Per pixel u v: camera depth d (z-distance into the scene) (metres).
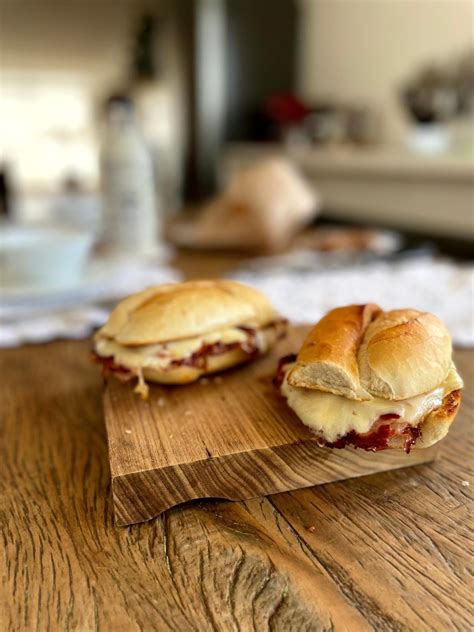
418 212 1.25
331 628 0.17
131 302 0.33
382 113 1.50
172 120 1.95
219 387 0.31
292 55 1.83
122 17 1.99
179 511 0.24
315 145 1.54
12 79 2.05
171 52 1.89
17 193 1.96
